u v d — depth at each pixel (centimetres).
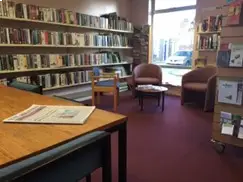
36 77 367
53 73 399
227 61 212
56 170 68
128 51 573
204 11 445
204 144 253
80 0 445
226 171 197
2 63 321
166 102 448
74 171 75
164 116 356
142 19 546
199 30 442
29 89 190
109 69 500
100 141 82
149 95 413
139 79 467
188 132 289
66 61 407
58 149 71
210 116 359
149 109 395
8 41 321
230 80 215
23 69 346
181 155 227
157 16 542
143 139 266
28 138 84
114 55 508
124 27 520
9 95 157
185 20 497
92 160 81
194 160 216
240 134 213
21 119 104
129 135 277
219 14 423
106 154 85
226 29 212
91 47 451
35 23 379
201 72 430
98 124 99
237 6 204
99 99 436
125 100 458
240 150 237
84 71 445
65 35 397
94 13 477
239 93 209
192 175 191
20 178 57
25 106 128
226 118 221
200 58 456
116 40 504
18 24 361
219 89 223
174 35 521
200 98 421
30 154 73
